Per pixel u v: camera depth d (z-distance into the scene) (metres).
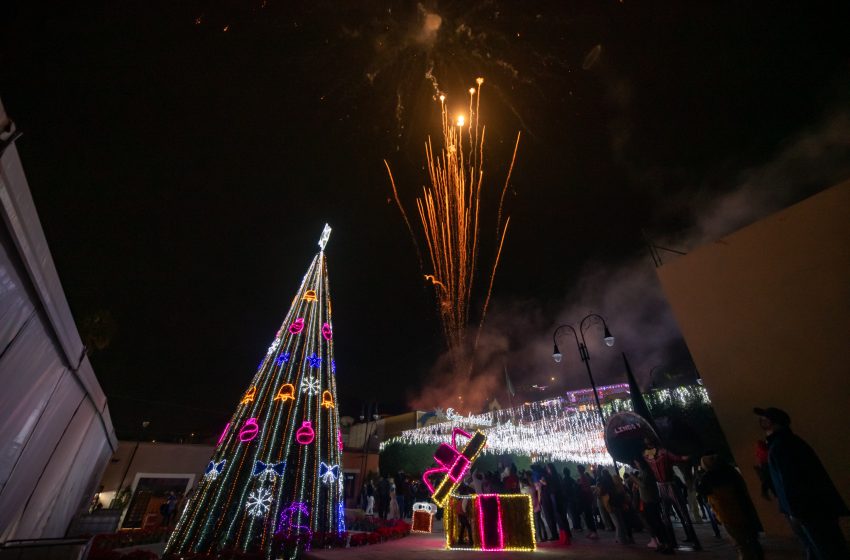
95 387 7.48
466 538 9.41
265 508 9.73
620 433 9.54
